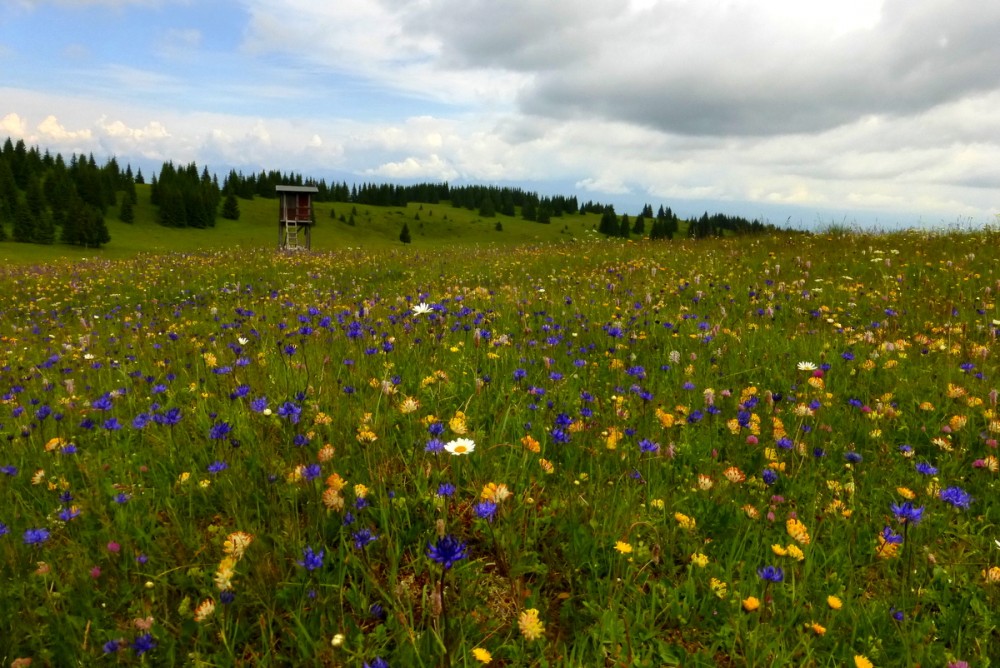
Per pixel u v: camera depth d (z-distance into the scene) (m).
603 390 5.27
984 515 3.44
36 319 11.09
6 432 4.50
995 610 2.75
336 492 2.90
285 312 9.75
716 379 5.56
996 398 4.46
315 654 2.32
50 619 2.52
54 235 124.25
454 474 3.60
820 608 2.69
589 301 9.48
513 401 4.75
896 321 7.43
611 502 3.33
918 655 2.47
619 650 2.40
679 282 11.04
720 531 3.29
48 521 3.13
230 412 4.58
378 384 4.86
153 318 10.04
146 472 3.78
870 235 16.70
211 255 23.25
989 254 12.05
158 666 2.36
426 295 10.32
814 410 4.53
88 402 4.98
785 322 7.88
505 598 2.80
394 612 2.54
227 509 3.29
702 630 2.63
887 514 3.48
